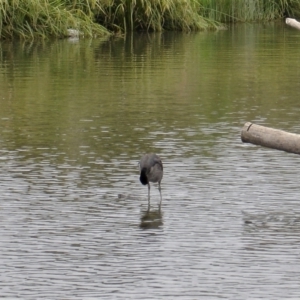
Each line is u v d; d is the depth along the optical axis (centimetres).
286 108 1978
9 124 1817
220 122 1833
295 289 970
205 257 1066
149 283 990
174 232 1155
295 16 4072
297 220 1199
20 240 1127
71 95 2150
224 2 3866
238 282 990
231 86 2275
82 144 1638
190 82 2338
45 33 3331
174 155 1553
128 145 1628
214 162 1504
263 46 3108
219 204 1272
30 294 963
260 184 1370
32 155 1554
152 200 1295
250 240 1123
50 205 1270
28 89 2233
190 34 3534
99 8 3434
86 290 973
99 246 1105
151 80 2369
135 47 3095
